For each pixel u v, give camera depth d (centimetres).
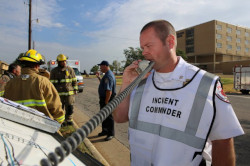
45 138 134
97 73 603
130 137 127
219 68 6744
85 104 1024
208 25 6900
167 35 114
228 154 105
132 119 127
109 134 476
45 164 47
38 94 242
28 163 95
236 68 1587
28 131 130
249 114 788
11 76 492
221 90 109
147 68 116
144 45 117
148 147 115
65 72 554
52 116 260
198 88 108
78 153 135
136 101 129
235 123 103
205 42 7000
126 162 372
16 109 132
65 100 556
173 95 112
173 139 106
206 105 104
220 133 103
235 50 7425
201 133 103
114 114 145
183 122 106
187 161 104
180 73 114
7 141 103
